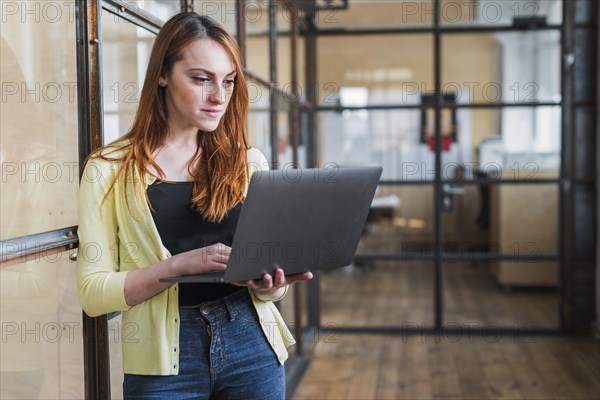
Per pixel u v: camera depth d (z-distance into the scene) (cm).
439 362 463
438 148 564
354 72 568
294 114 476
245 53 338
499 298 610
